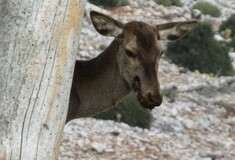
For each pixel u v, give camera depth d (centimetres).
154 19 9200
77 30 1739
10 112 1670
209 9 10044
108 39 8050
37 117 1689
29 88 1681
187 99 7006
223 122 6588
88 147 5288
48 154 1708
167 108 6600
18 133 1672
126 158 5250
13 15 1680
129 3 9369
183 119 6444
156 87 2384
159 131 6066
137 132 5875
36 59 1686
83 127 5684
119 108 6025
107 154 5262
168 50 8119
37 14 1681
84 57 7500
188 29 2600
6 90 1672
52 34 1698
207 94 7269
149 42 2453
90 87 2609
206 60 7981
